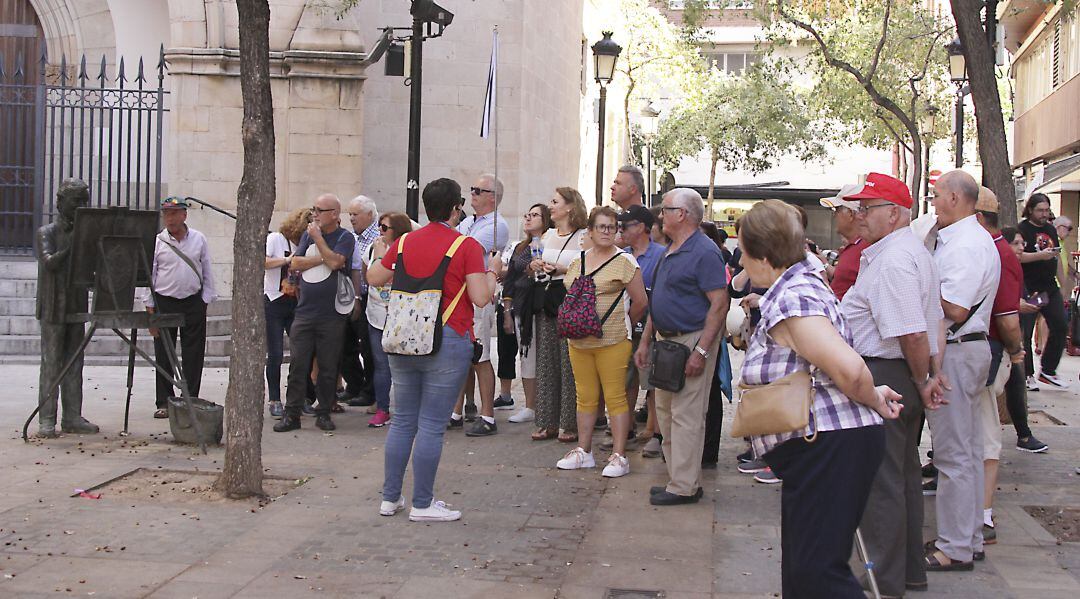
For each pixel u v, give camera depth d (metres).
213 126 15.91
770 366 4.09
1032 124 30.95
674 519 6.85
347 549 6.06
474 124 18.56
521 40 18.78
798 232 4.11
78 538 6.15
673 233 7.33
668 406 7.54
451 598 5.28
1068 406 11.83
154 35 18.22
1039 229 13.14
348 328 10.83
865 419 4.04
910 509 5.45
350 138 16.14
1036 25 28.75
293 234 10.23
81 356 9.12
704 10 18.62
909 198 5.31
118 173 15.64
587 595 5.37
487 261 9.73
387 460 6.73
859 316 5.33
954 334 5.73
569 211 9.13
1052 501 7.43
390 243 9.57
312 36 16.03
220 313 15.30
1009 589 5.50
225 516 6.69
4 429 9.27
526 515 6.88
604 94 17.84
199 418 8.70
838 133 37.38
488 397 9.61
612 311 7.95
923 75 21.09
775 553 6.12
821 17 18.78
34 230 16.23
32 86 16.16
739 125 32.53
